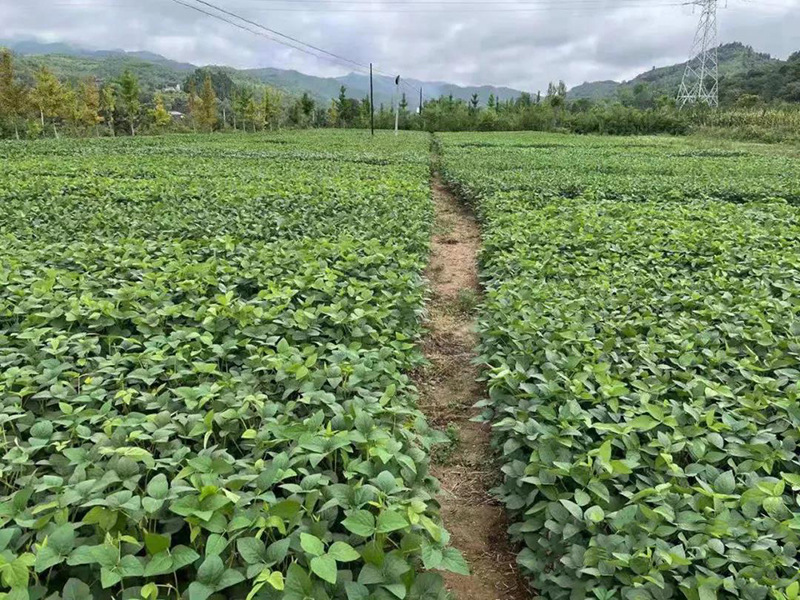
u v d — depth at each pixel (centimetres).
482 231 1146
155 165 1831
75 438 349
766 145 3400
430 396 554
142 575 236
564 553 302
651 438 360
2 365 424
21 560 229
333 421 347
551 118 5700
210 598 242
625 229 945
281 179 1502
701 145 3375
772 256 757
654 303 608
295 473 299
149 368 435
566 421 369
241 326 501
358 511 264
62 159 2048
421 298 659
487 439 478
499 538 372
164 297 575
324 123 7169
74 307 509
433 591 260
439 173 2145
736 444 354
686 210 1140
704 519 290
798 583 244
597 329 558
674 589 268
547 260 769
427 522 275
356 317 512
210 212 1037
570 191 1464
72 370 438
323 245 771
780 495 319
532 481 327
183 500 261
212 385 388
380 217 1031
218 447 356
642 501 309
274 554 248
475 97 7169
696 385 418
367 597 243
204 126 5334
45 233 873
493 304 597
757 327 519
